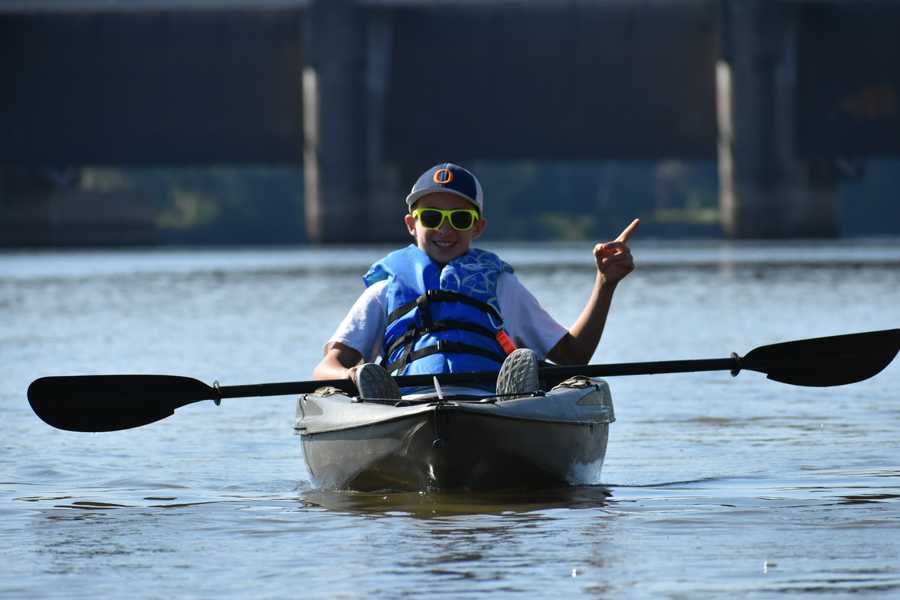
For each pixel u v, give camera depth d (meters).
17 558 26.09
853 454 38.62
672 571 24.17
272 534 28.09
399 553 25.98
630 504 30.95
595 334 33.09
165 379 33.97
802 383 35.44
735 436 42.84
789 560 24.89
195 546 27.02
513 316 33.62
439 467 30.88
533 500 31.55
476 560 25.28
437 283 33.41
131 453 40.59
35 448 41.59
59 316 99.56
